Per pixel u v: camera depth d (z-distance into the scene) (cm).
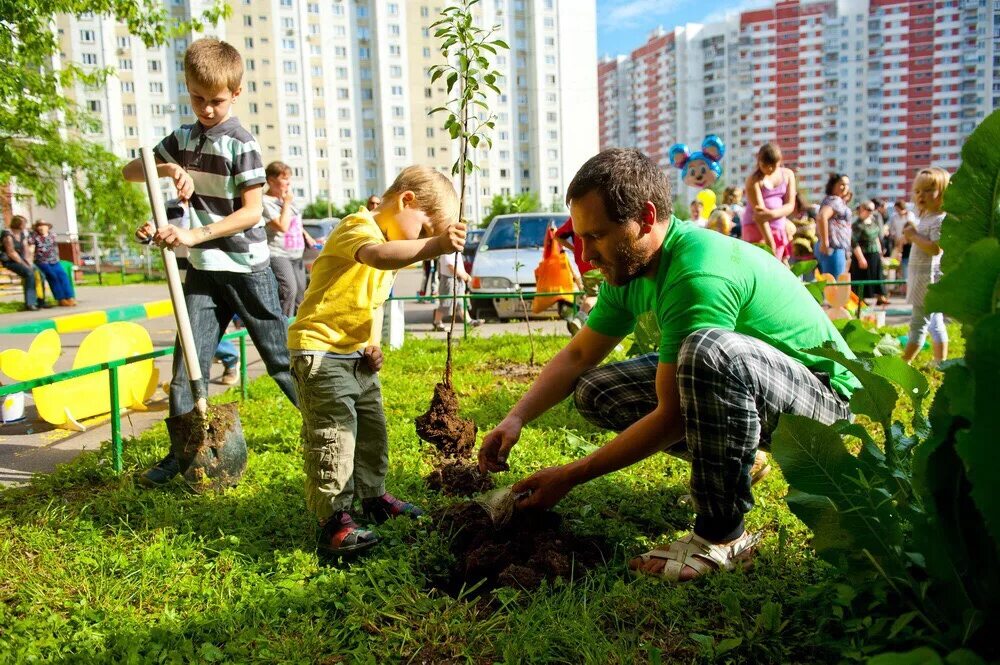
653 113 10225
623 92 10894
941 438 179
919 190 610
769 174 823
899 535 199
